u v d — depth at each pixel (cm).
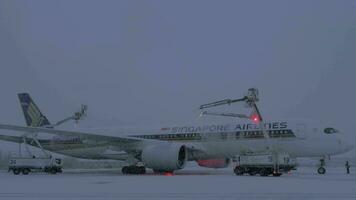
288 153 3034
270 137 3042
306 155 3003
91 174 3441
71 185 2073
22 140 4106
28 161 3766
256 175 3022
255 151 3077
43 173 3822
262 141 3052
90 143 3744
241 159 3036
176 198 1471
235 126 3188
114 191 1728
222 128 3225
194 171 3966
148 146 3222
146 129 3575
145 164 3164
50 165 3809
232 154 3203
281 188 1817
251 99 3188
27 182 2345
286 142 3003
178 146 3116
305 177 2697
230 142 3158
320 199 1423
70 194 1627
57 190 1797
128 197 1510
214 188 1831
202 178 2589
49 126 4309
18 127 3091
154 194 1600
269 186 1920
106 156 3684
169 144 3147
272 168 2928
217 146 3212
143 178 2642
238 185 1988
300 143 2972
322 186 1919
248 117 3300
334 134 2928
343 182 2184
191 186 1944
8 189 1862
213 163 3569
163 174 3275
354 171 4159
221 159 3422
